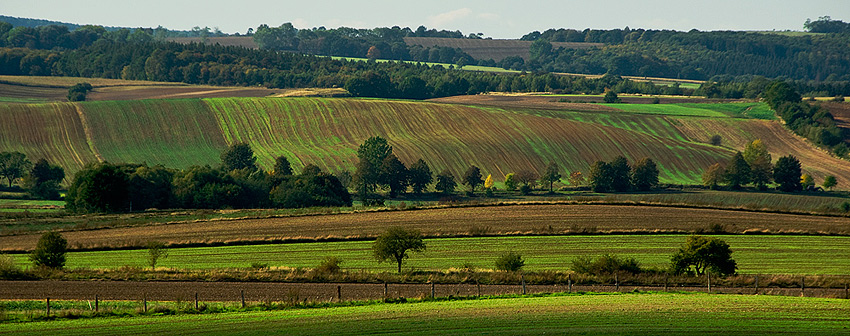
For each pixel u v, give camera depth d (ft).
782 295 353.31
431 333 266.57
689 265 418.31
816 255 490.49
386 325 279.49
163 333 273.95
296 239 545.44
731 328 269.44
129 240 539.70
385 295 337.72
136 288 383.45
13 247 529.45
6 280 400.67
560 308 305.73
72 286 387.96
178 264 475.72
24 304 339.98
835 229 562.66
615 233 555.69
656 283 388.78
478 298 338.34
